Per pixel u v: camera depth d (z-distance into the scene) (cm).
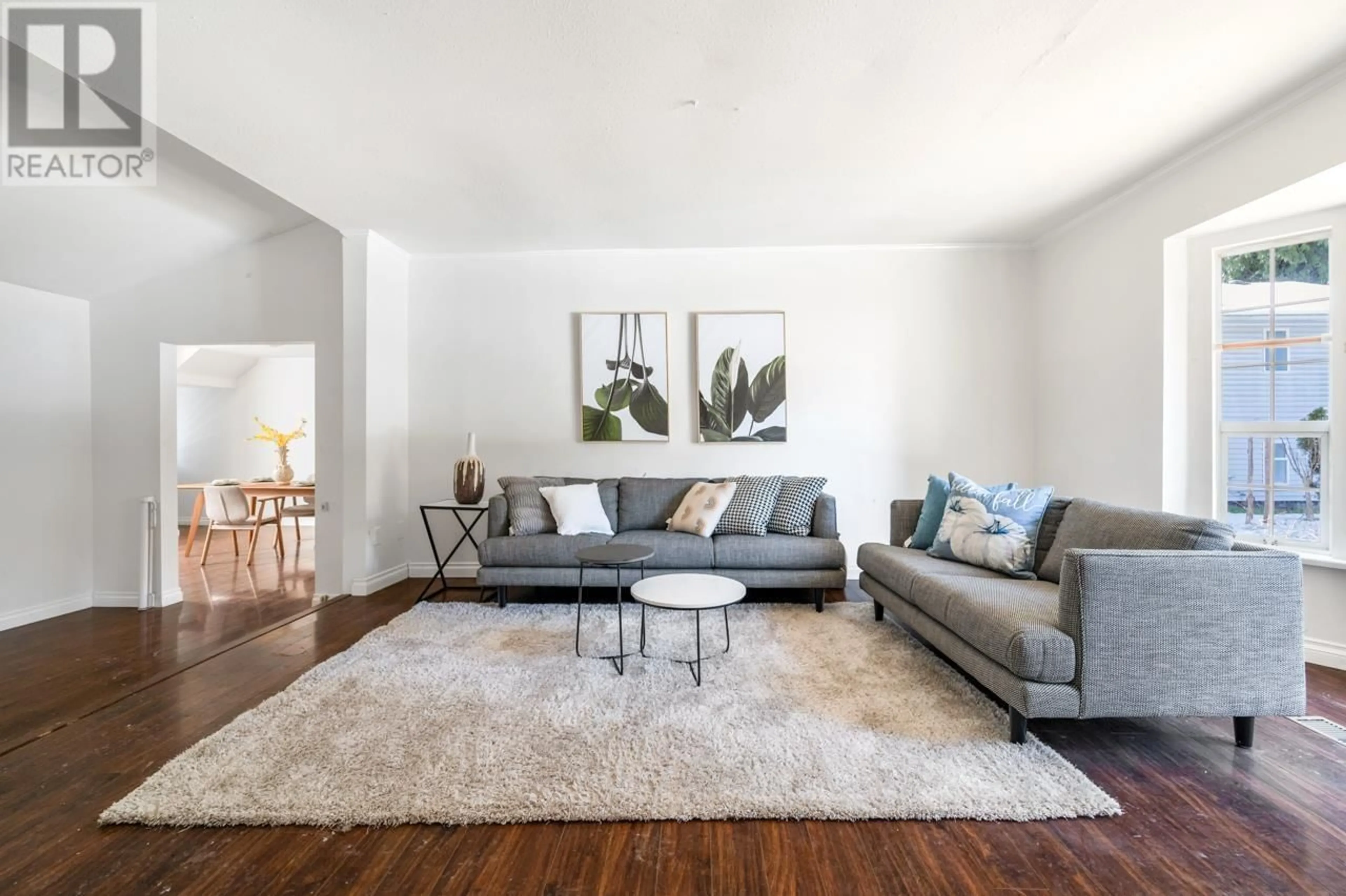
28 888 126
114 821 146
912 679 230
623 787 158
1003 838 141
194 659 262
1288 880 126
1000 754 175
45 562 337
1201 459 294
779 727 191
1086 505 248
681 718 197
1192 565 173
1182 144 269
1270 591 174
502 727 191
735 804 151
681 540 339
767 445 422
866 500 420
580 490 369
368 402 371
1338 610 245
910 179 307
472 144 262
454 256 424
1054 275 390
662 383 420
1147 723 198
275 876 129
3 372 321
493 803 151
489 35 188
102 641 290
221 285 379
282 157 272
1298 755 176
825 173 298
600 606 336
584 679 230
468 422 424
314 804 151
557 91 221
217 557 522
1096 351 351
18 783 165
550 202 332
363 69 205
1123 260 328
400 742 182
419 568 421
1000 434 416
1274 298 273
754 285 420
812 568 331
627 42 193
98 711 211
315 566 376
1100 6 179
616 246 413
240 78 209
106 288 361
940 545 279
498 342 424
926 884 127
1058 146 270
